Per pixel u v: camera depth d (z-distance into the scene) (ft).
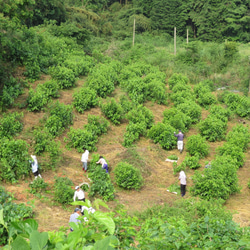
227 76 105.60
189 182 50.26
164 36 175.94
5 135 50.42
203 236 13.44
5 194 34.40
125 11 193.67
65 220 35.29
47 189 42.73
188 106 76.95
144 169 51.47
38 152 49.47
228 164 47.42
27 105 62.49
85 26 152.35
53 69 77.30
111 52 123.95
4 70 68.39
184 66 111.14
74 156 53.67
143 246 11.52
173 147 62.64
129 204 41.39
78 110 66.85
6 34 75.66
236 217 37.32
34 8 120.16
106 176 45.24
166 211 37.96
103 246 5.63
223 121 74.64
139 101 79.20
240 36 171.53
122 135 64.28
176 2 187.42
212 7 179.32
